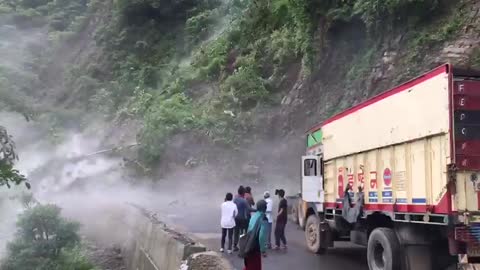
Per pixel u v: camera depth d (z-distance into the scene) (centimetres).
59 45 7031
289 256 1275
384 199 920
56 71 6650
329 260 1220
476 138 736
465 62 1894
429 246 856
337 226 1175
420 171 804
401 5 2252
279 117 3155
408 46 2231
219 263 970
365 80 2419
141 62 5328
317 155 1329
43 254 1296
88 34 6781
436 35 2109
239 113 3384
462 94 739
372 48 2484
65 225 1360
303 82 3059
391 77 2239
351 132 1073
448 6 2159
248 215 1292
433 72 774
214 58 4094
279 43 3553
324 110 2711
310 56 2964
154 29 5519
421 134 798
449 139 730
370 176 982
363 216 998
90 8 7125
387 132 908
